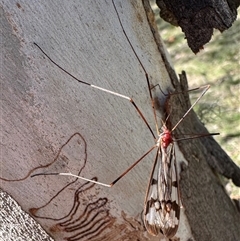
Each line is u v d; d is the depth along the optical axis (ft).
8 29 0.24
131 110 0.28
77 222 0.29
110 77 0.27
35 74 0.25
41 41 0.25
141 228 0.29
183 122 0.33
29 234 0.29
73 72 0.26
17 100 0.25
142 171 0.29
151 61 0.30
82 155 0.27
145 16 0.30
